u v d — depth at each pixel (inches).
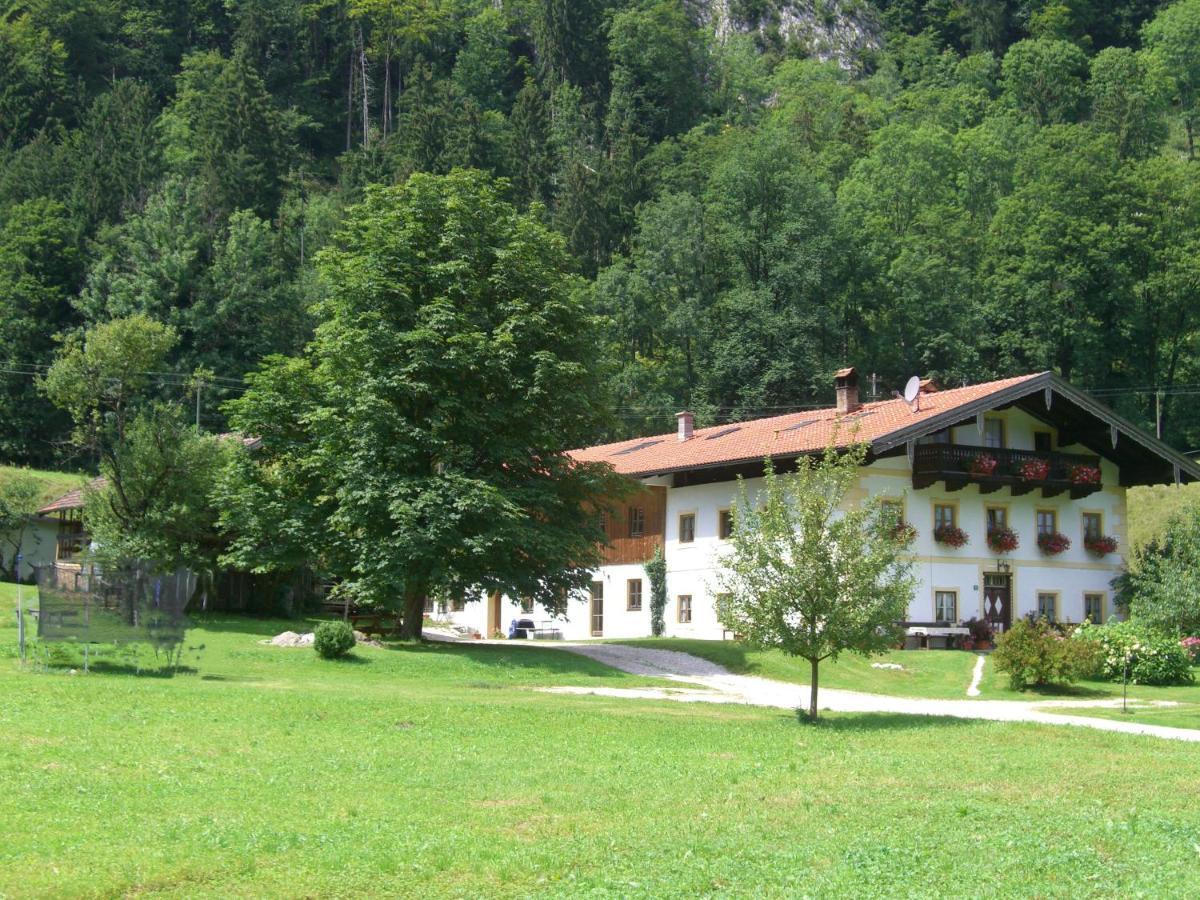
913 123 4534.9
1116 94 4345.5
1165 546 1798.7
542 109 4633.4
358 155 4303.6
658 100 5428.2
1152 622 1362.0
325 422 1387.8
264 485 1466.5
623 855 511.5
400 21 5944.9
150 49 5502.0
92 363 1643.7
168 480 1626.5
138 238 3260.3
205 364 3100.4
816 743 836.6
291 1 5880.9
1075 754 791.1
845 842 536.4
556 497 1416.1
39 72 4439.0
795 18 6820.9
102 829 517.0
